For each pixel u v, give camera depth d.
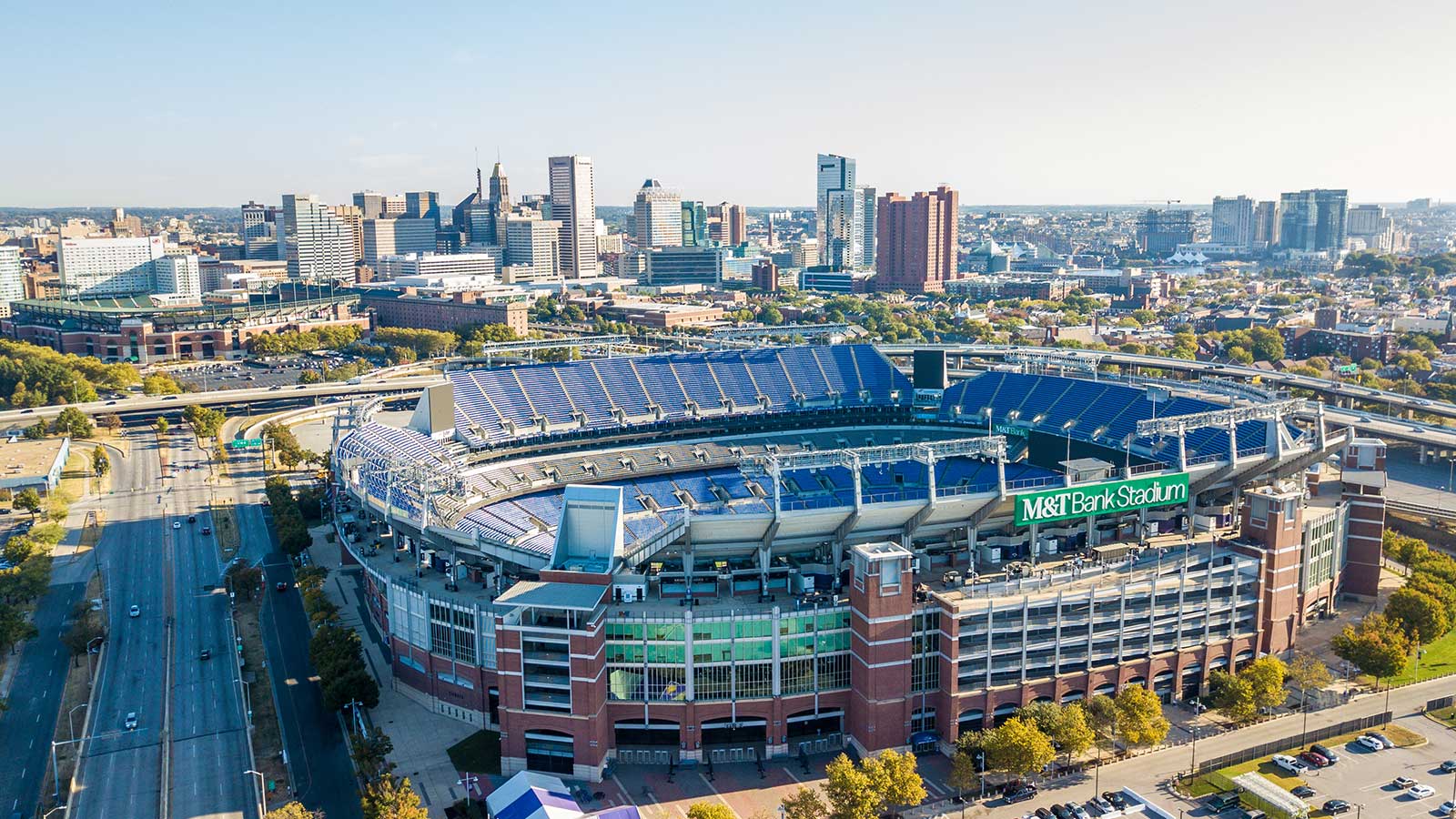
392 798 144.38
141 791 161.00
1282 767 164.25
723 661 172.25
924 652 173.00
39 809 156.00
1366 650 187.62
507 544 191.38
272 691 194.00
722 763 171.50
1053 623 177.25
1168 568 192.25
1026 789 159.00
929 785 162.00
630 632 171.25
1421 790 155.25
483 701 180.75
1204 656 188.75
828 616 174.50
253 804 157.00
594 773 165.50
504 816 145.88
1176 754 169.50
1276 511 193.25
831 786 148.12
